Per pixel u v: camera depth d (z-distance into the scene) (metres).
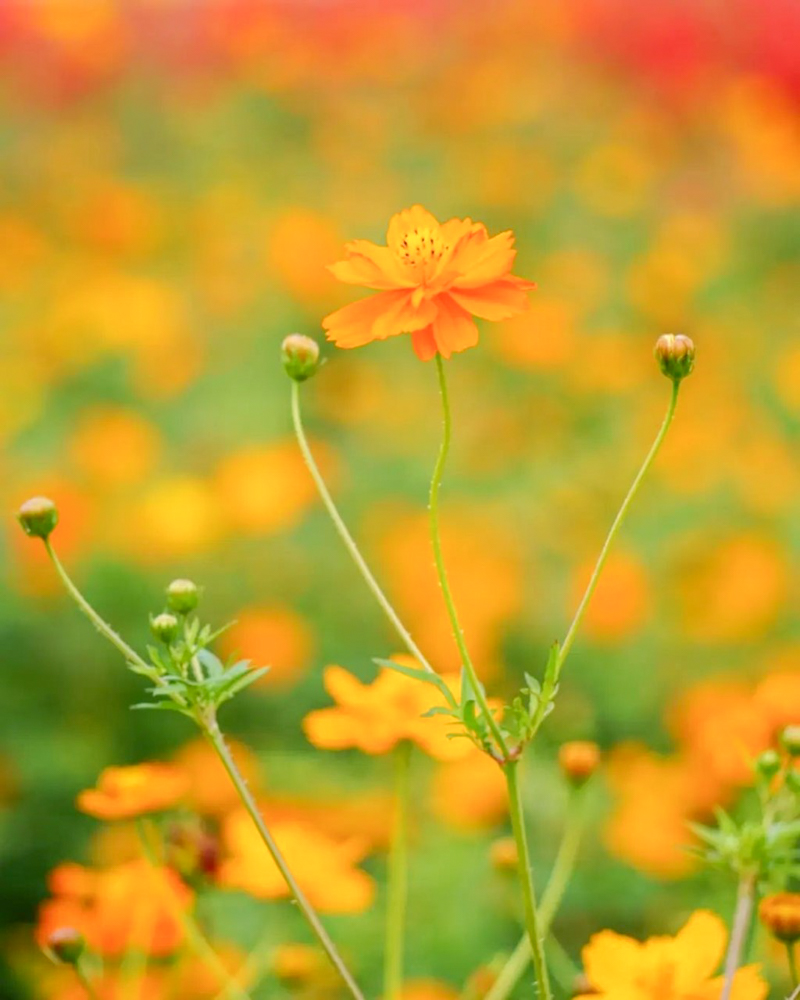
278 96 4.61
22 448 2.65
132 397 2.96
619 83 4.80
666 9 4.93
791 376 3.10
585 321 3.60
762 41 4.87
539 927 1.22
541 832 1.62
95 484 2.50
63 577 1.15
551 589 2.32
